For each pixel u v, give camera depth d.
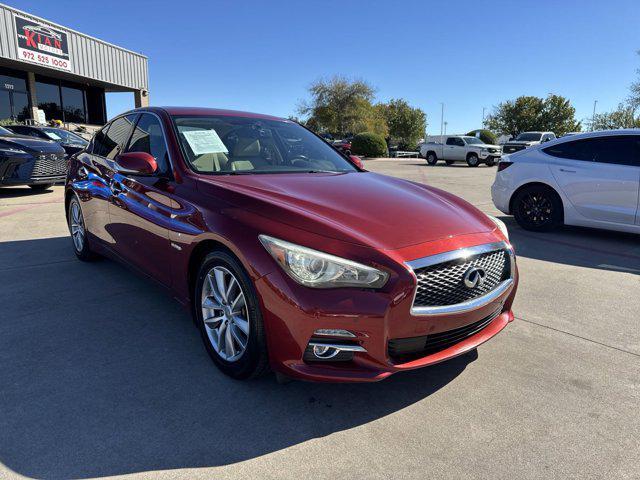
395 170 19.97
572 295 4.22
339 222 2.41
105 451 2.05
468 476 1.98
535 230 6.97
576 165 6.41
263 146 3.64
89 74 22.33
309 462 2.03
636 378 2.80
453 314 2.38
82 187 4.38
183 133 3.36
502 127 64.06
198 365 2.80
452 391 2.62
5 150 8.40
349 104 40.28
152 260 3.31
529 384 2.71
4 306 3.60
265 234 2.35
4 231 6.09
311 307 2.16
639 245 6.16
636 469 2.05
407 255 2.27
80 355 2.88
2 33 17.66
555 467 2.04
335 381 2.23
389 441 2.19
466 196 10.77
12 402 2.38
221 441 2.15
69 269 4.54
